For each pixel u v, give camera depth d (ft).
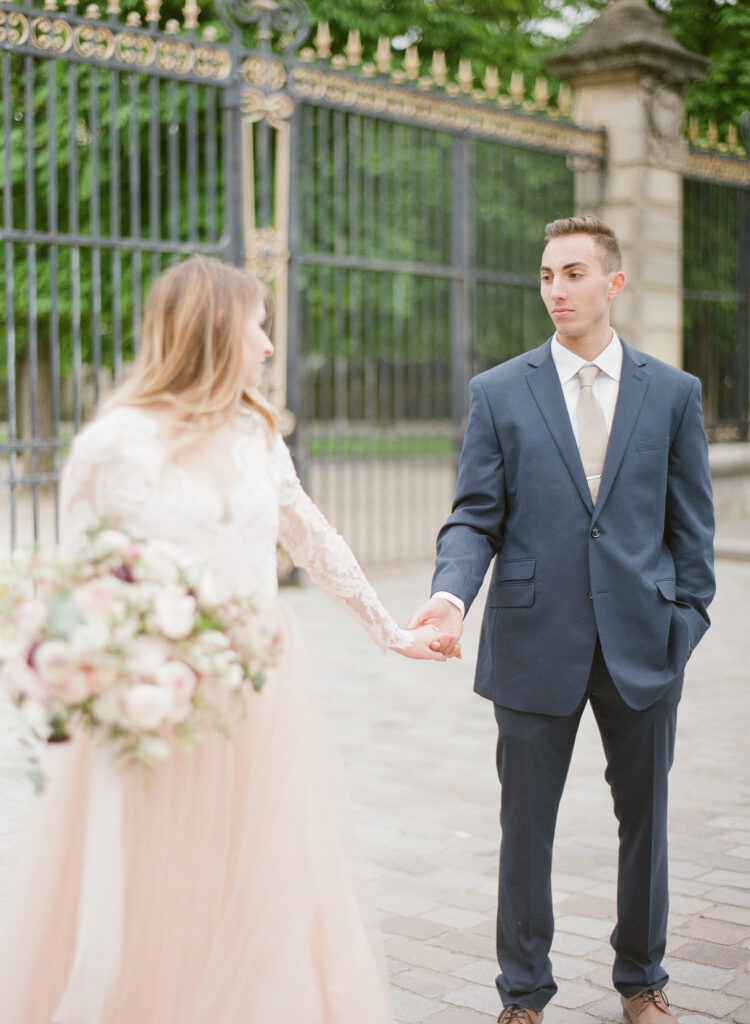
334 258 28.76
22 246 40.50
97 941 6.97
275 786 7.13
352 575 7.91
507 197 34.37
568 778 15.28
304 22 27.40
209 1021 6.88
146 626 6.14
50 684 5.95
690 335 40.34
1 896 9.37
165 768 6.84
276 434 7.41
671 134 35.63
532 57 56.90
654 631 8.53
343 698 18.99
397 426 31.35
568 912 11.21
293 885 7.06
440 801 14.30
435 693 19.39
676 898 11.51
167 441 6.81
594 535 8.55
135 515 6.73
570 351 8.79
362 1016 7.13
